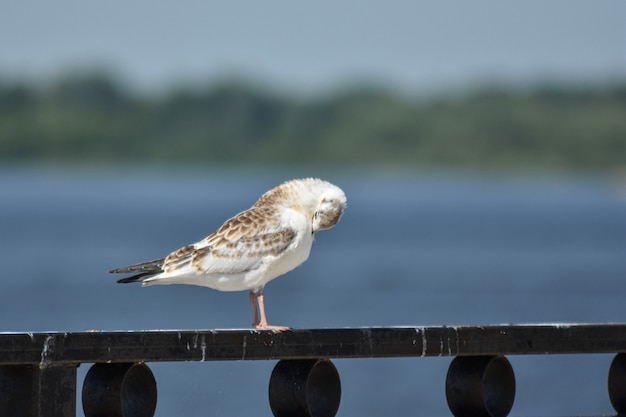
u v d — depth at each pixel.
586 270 66.06
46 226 110.88
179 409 19.20
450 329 8.45
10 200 183.62
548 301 47.34
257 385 21.05
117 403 7.68
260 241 9.25
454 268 67.81
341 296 49.56
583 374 24.02
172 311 42.44
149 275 9.35
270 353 7.98
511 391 9.00
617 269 66.94
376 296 49.62
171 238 92.81
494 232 114.50
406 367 25.05
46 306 44.09
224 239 9.29
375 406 21.19
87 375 7.81
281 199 9.49
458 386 8.87
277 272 9.38
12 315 40.75
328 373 8.39
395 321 39.19
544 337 8.79
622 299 48.25
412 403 21.45
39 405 7.30
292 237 9.29
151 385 7.95
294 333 8.05
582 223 134.25
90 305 44.47
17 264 67.25
